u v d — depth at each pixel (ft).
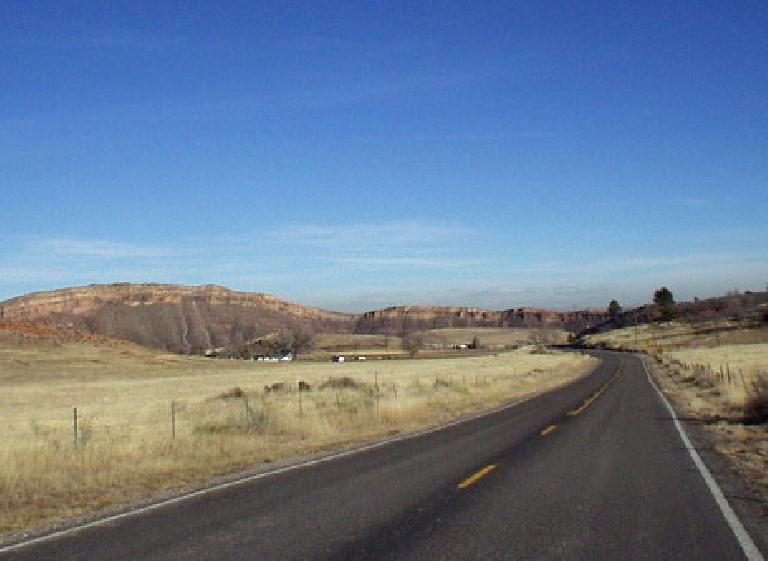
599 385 157.69
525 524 31.35
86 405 138.41
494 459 51.65
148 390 188.24
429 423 80.43
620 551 27.04
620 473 45.27
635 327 645.10
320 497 37.83
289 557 26.22
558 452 55.36
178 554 26.91
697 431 69.26
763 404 78.18
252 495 38.78
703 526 31.01
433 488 40.16
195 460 52.03
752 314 542.57
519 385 155.84
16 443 62.54
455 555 26.43
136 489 41.63
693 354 321.32
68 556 27.04
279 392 141.90
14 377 254.88
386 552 26.81
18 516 35.01
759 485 40.70
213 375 270.05
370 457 53.42
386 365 341.00
